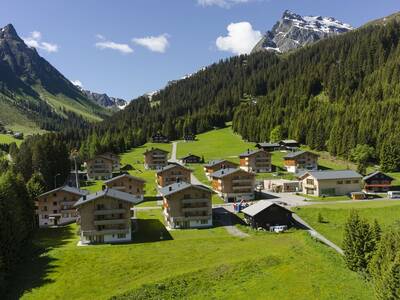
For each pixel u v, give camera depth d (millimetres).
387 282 50375
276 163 199500
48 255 82312
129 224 96250
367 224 67875
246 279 64062
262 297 57750
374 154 187875
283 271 65000
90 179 189625
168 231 102625
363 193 131250
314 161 184000
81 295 63188
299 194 142375
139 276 68688
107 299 60281
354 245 66625
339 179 139000
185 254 78750
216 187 145500
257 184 155125
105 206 95938
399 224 98625
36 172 152375
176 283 64500
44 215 119438
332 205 119312
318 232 98375
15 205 87125
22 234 84312
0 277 67312
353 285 59562
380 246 58531
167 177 150250
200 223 107062
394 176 163875
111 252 82875
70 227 112688
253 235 95250
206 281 64875
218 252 78438
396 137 177000
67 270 73375
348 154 197000
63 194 120312
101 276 69625
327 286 58969
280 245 79125
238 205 118562
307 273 63688
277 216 102625
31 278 71438
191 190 106812
